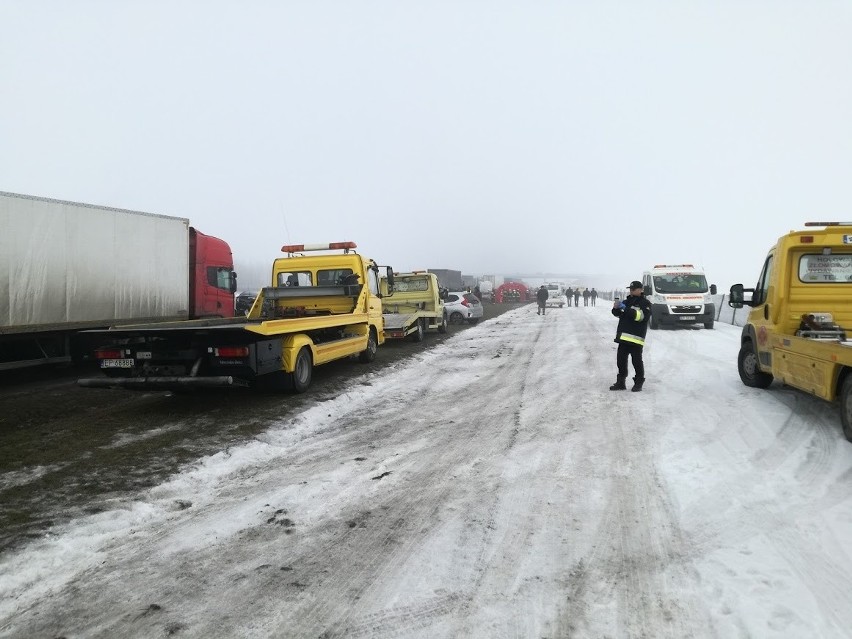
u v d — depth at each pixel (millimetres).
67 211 10711
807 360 6281
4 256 9609
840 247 7168
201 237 14828
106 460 5621
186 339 7426
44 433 6723
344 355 10477
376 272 12852
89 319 11188
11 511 4383
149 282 12656
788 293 7305
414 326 16359
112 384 7387
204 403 8195
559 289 50812
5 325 9625
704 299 18891
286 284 12078
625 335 8289
